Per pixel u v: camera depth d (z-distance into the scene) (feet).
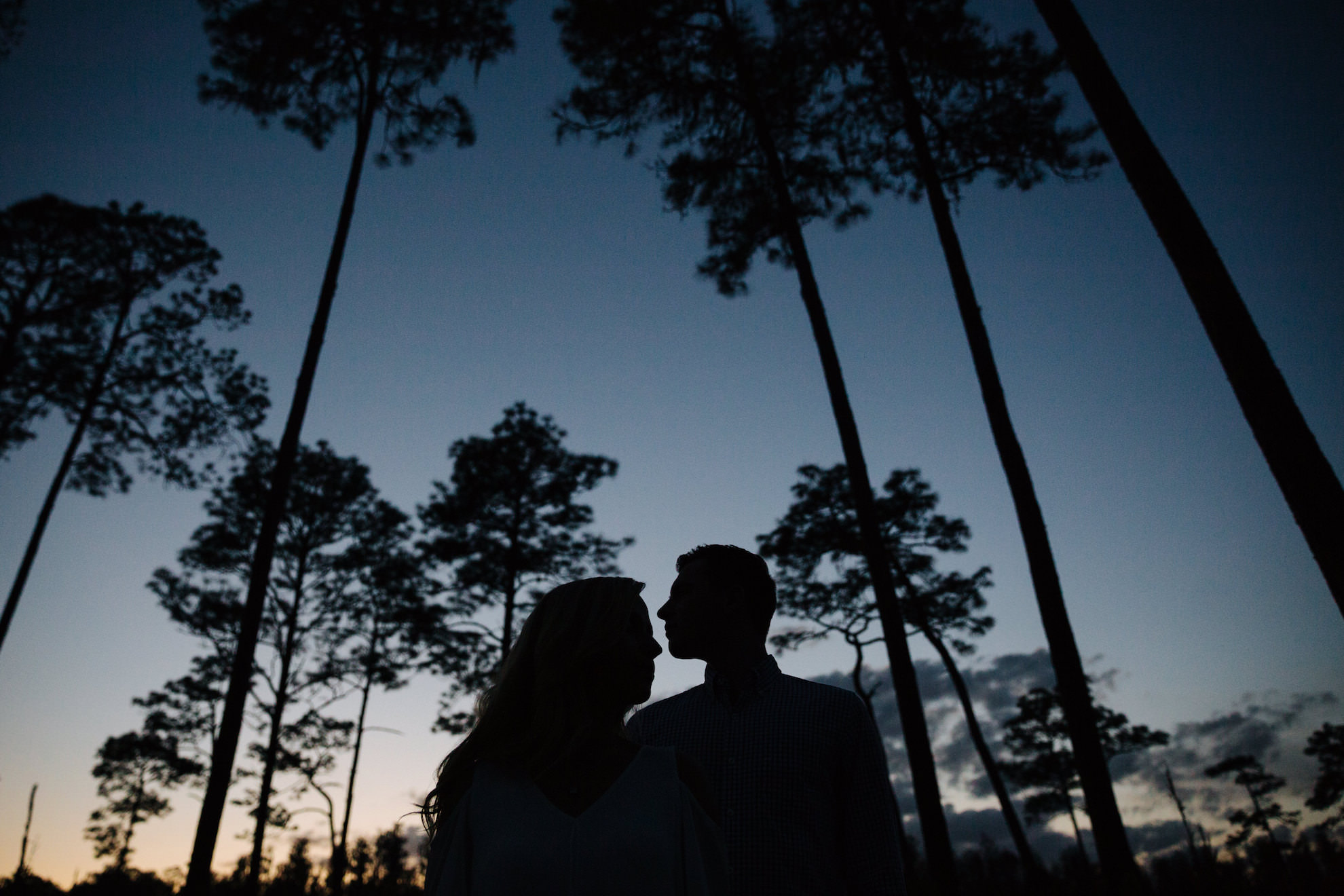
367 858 105.09
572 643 4.90
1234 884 45.78
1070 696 27.68
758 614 8.02
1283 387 13.99
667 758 4.76
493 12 48.42
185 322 69.10
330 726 84.74
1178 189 16.19
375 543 89.15
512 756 4.60
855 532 79.15
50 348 65.92
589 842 4.11
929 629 77.66
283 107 48.88
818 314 39.73
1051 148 47.50
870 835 6.79
